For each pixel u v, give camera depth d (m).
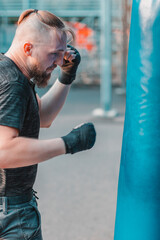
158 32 1.31
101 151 5.53
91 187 4.07
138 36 1.35
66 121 7.77
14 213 1.46
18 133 1.29
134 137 1.41
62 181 4.24
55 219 3.32
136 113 1.39
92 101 10.77
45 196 3.80
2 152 1.24
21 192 1.47
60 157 5.22
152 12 1.31
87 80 15.34
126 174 1.45
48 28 1.31
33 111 1.41
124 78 13.46
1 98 1.26
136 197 1.42
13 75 1.29
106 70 8.06
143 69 1.35
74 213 3.43
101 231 3.10
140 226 1.43
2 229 1.47
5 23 14.89
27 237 1.49
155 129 1.36
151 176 1.39
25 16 1.37
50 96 1.73
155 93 1.34
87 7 14.68
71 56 1.64
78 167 4.76
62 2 14.75
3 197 1.45
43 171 4.61
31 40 1.31
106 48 8.04
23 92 1.30
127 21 11.73
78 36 15.05
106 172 4.57
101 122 7.72
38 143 1.26
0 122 1.25
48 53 1.32
